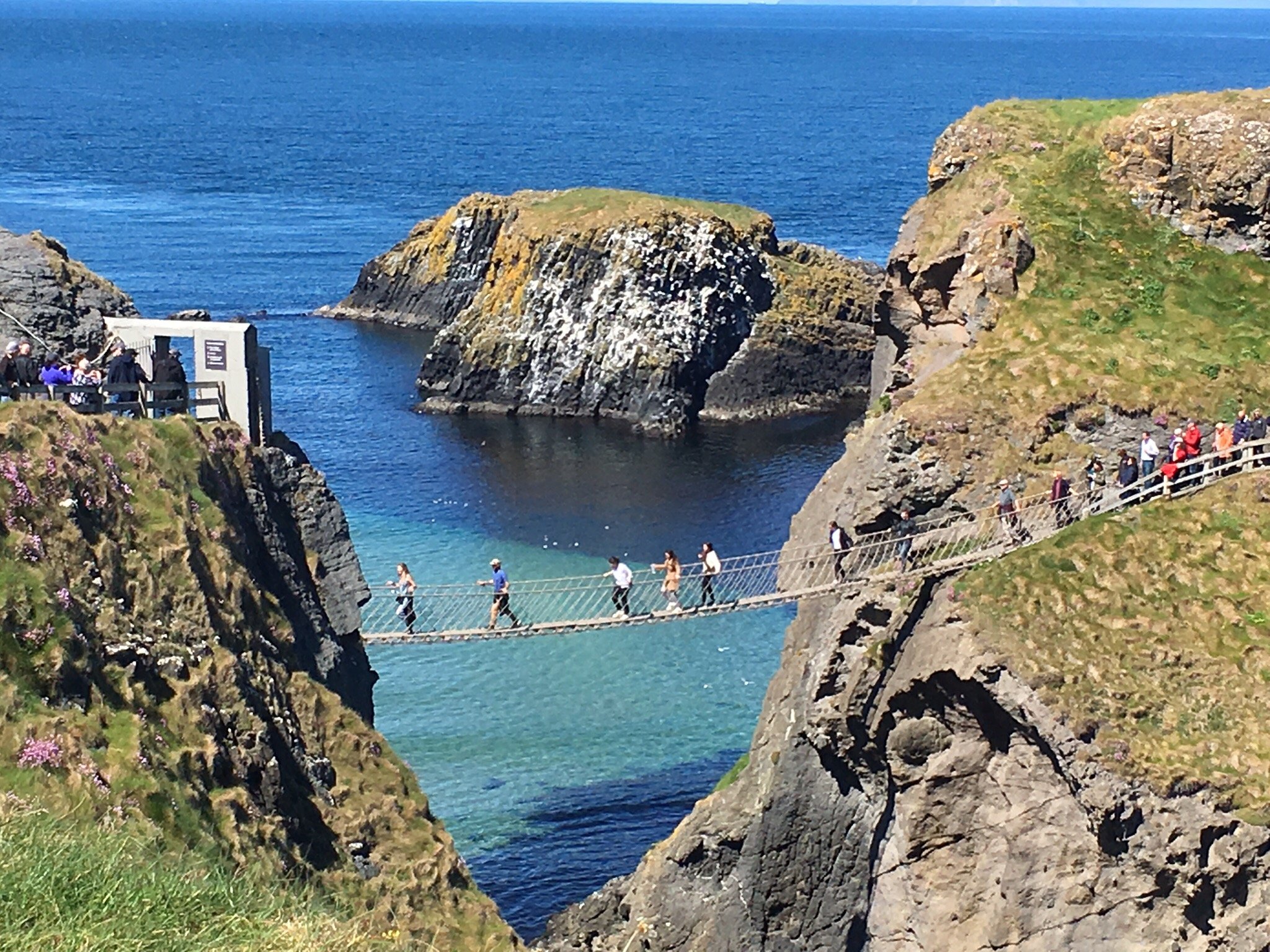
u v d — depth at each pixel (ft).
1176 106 199.52
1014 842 152.05
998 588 155.02
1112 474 169.68
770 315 380.78
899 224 572.51
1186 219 195.42
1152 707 145.48
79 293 157.69
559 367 370.32
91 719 106.63
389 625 221.66
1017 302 184.55
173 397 137.59
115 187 642.22
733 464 333.42
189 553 122.52
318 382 389.60
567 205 395.75
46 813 95.30
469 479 316.19
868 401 384.27
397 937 102.27
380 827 126.31
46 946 81.41
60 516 115.44
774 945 168.25
